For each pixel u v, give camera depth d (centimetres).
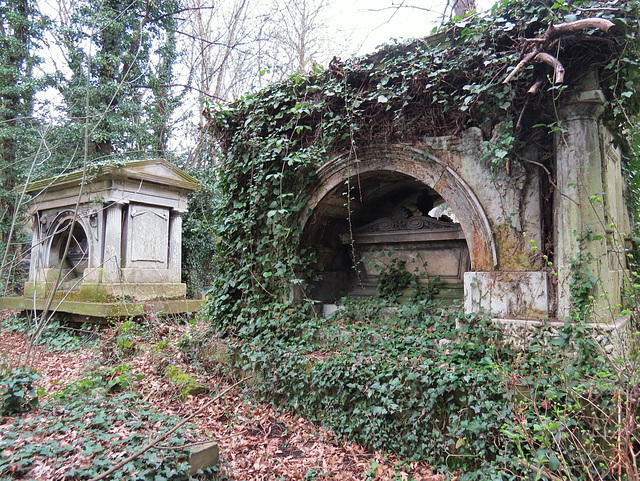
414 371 392
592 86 366
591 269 363
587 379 335
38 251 1030
